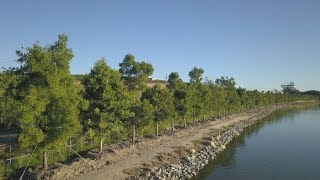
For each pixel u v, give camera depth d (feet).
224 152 211.00
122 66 262.26
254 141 255.70
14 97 112.37
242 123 360.69
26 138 109.50
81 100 129.70
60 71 116.88
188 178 147.02
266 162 183.01
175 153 179.52
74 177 124.06
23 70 114.93
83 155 151.23
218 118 362.12
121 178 130.41
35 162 133.69
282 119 445.37
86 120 145.89
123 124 169.27
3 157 133.08
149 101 205.57
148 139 197.47
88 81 150.51
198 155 186.50
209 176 153.79
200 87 295.48
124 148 166.81
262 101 573.74
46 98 114.42
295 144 241.55
